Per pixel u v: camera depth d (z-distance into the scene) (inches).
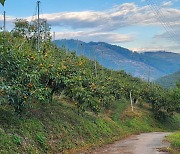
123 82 3080.7
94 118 1455.5
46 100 995.3
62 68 1089.4
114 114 2301.9
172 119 3090.6
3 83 693.9
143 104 3169.3
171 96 2556.6
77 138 1039.6
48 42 2207.2
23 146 700.0
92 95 1406.3
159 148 1028.5
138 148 1055.0
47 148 800.3
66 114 1156.5
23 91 773.9
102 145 1154.0
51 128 929.5
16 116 814.5
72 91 1154.0
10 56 725.9
